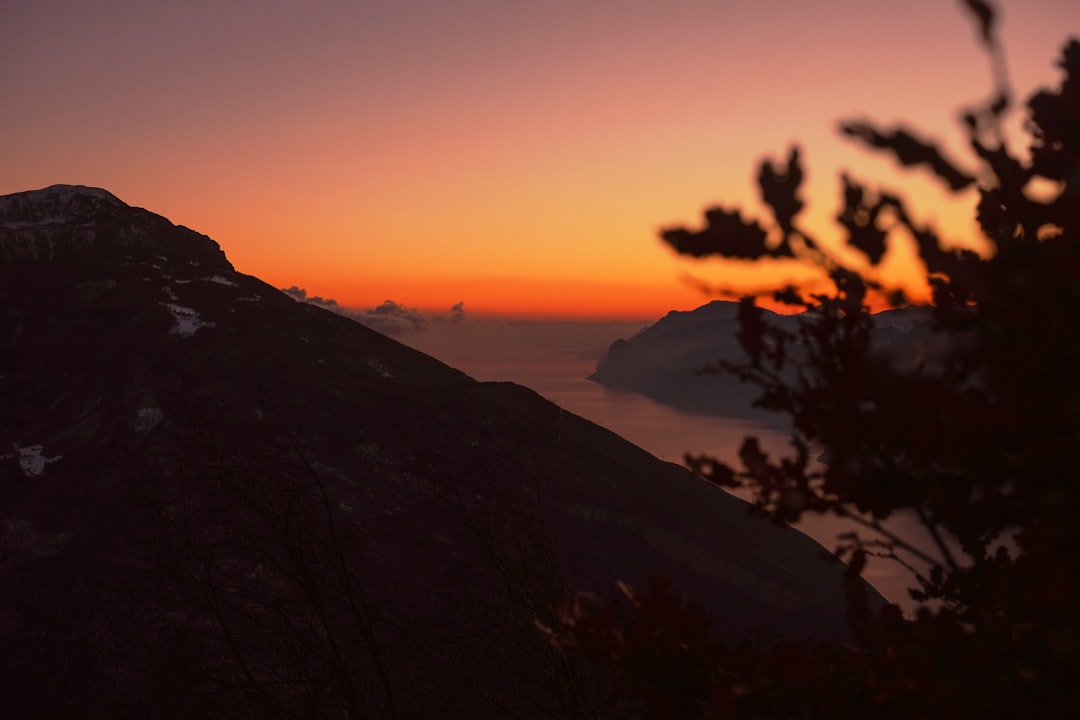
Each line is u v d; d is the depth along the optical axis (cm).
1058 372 124
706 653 177
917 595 171
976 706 136
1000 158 118
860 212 119
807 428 154
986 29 105
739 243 120
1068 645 125
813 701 157
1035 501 137
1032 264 119
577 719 498
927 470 154
